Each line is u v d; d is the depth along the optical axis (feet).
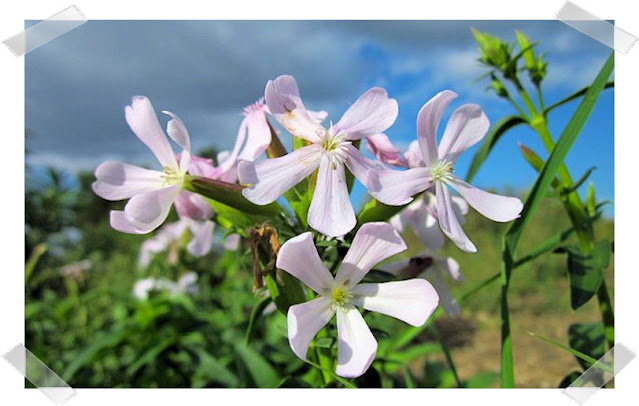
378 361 0.41
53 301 1.01
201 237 0.40
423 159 0.29
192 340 0.72
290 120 0.28
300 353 0.25
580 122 0.33
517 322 1.48
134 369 0.65
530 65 0.40
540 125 0.39
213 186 0.30
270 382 0.45
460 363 1.18
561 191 0.38
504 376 0.32
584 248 0.37
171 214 0.97
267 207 0.30
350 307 0.27
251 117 0.32
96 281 1.35
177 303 0.72
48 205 1.62
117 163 0.31
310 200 0.29
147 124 0.30
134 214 0.28
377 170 0.28
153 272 0.88
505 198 0.31
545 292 1.64
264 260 0.29
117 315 0.82
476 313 1.59
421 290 0.27
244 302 0.85
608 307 0.38
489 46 0.39
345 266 0.27
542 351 1.23
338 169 0.27
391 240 0.27
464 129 0.31
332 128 0.28
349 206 0.27
